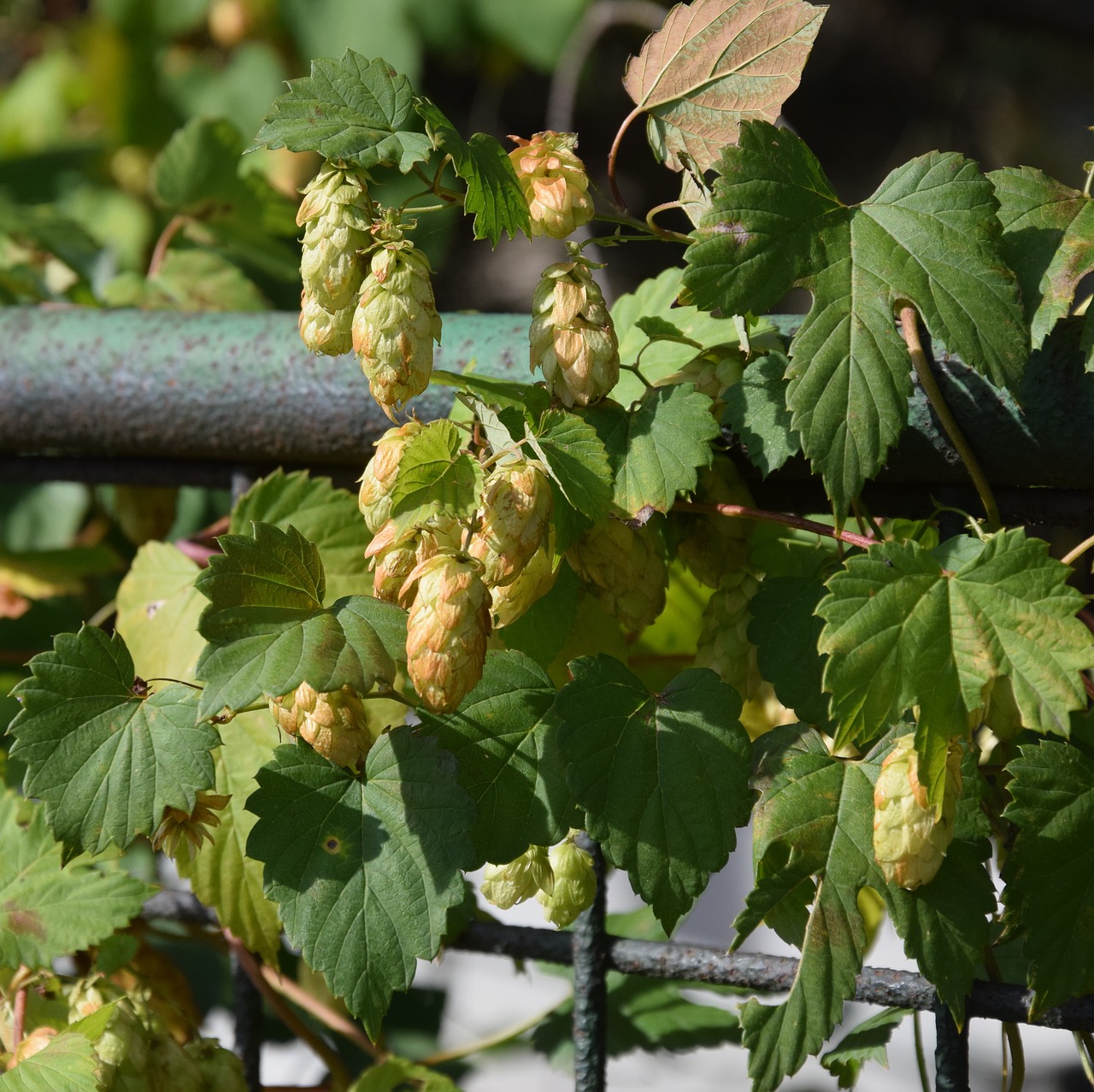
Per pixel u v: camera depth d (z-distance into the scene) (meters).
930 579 1.16
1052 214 1.20
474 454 1.21
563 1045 1.43
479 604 1.15
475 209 1.18
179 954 1.67
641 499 1.21
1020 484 1.23
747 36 1.22
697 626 1.35
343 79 1.18
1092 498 1.23
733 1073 1.90
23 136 2.62
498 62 2.71
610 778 1.19
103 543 1.67
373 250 1.17
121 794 1.19
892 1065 1.95
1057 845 1.18
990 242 1.18
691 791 1.19
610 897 1.97
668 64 1.23
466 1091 2.06
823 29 3.40
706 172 1.23
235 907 1.28
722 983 1.25
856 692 1.15
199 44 2.61
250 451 1.32
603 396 1.21
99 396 1.33
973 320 1.18
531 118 3.01
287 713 1.19
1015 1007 1.21
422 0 2.50
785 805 1.19
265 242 1.64
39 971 1.29
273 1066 1.67
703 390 1.25
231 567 1.17
